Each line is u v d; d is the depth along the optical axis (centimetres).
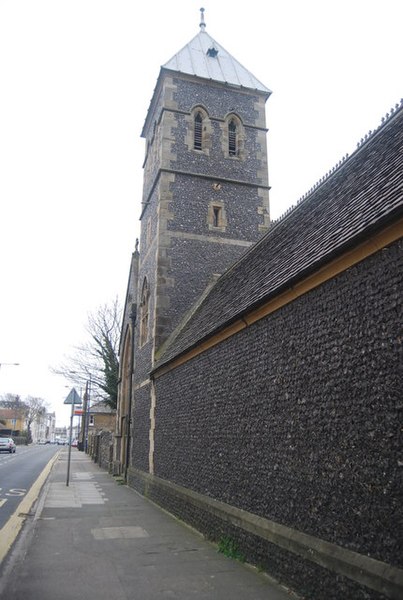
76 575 614
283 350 645
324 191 933
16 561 683
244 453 734
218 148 1823
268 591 546
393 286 446
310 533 538
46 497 1360
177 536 845
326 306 555
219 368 880
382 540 424
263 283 799
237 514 719
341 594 461
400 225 437
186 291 1606
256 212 1794
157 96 1920
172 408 1200
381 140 812
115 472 2033
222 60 2044
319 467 533
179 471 1083
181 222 1681
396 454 416
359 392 477
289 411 611
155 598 527
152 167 1916
